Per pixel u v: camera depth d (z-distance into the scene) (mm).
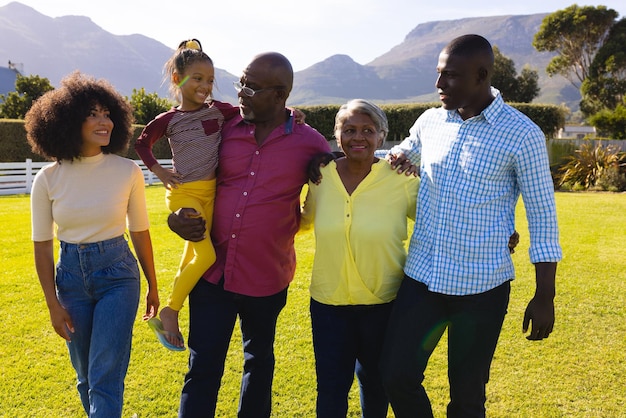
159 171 2900
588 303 5523
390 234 2783
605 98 42312
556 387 3725
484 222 2525
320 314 2904
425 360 2676
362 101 2775
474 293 2553
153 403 3436
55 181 2662
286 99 2846
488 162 2484
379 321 2881
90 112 2586
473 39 2486
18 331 4613
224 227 2850
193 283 2820
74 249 2682
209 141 2904
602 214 11758
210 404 2787
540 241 2465
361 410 3268
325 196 2869
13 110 32469
